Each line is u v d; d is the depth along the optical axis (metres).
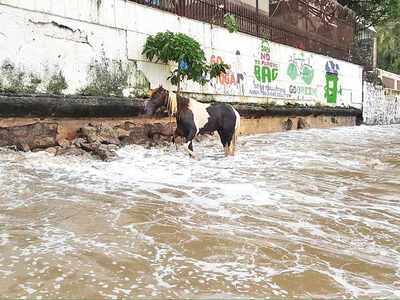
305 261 2.32
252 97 11.59
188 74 8.09
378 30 32.16
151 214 3.09
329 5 16.89
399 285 2.08
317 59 15.49
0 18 5.48
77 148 6.04
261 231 2.83
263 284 1.98
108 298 1.74
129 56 7.59
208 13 10.02
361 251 2.57
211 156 6.73
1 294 1.72
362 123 19.38
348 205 3.72
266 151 7.60
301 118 14.22
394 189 4.49
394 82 25.20
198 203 3.50
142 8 7.87
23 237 2.46
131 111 7.40
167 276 2.01
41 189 3.67
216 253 2.36
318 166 5.91
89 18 6.77
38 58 5.99
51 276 1.93
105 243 2.42
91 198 3.46
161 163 5.65
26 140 5.81
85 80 6.73
